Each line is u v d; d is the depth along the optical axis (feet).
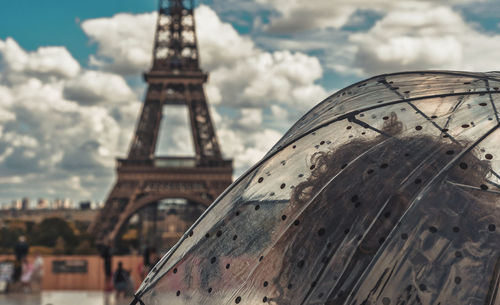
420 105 21.33
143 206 445.78
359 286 17.80
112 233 435.94
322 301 18.45
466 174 18.80
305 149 21.97
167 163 462.60
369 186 19.47
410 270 17.60
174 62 501.15
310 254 19.33
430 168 19.22
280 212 20.89
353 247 18.69
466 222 17.89
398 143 20.24
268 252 20.31
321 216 19.65
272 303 19.51
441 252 17.62
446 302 17.12
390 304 17.47
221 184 456.45
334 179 20.17
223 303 20.72
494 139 19.34
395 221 18.61
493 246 17.46
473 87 21.47
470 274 17.25
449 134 19.99
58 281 157.38
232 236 21.63
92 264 158.71
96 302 110.93
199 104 492.13
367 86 24.50
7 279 140.67
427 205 18.29
